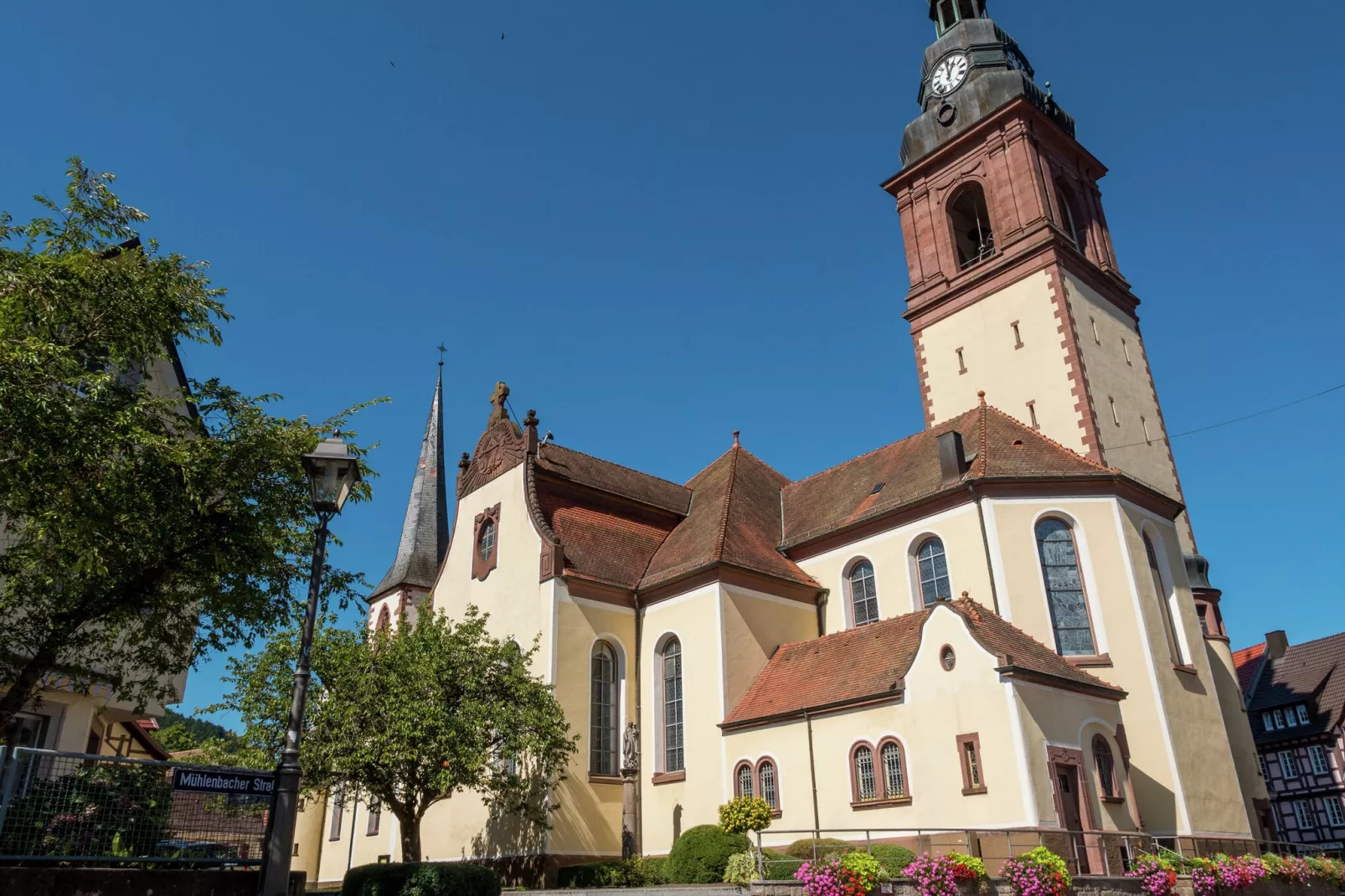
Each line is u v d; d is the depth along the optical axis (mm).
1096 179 49844
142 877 14945
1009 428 36812
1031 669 25359
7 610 19500
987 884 20547
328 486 15781
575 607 35094
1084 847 24266
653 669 35469
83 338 17859
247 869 16203
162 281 18750
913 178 49344
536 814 30938
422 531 59656
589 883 29391
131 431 16453
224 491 18594
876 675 29297
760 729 31156
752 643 34500
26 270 16797
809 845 26141
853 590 37094
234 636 20453
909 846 26016
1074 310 41219
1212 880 23625
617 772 34438
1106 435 38906
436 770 27391
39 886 14078
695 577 35031
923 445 39219
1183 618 32781
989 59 48688
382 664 28547
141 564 18469
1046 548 32531
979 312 43812
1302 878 27141
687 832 29000
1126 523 32375
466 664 29984
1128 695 30000
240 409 19734
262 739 27344
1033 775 24062
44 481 16047
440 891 17875
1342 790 58656
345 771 26797
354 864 42500
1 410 14609
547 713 30188
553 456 40844
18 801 14789
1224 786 30469
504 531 38719
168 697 21094
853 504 38906
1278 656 68438
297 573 20328
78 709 27125
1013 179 44688
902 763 27000
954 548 33438
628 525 40531
